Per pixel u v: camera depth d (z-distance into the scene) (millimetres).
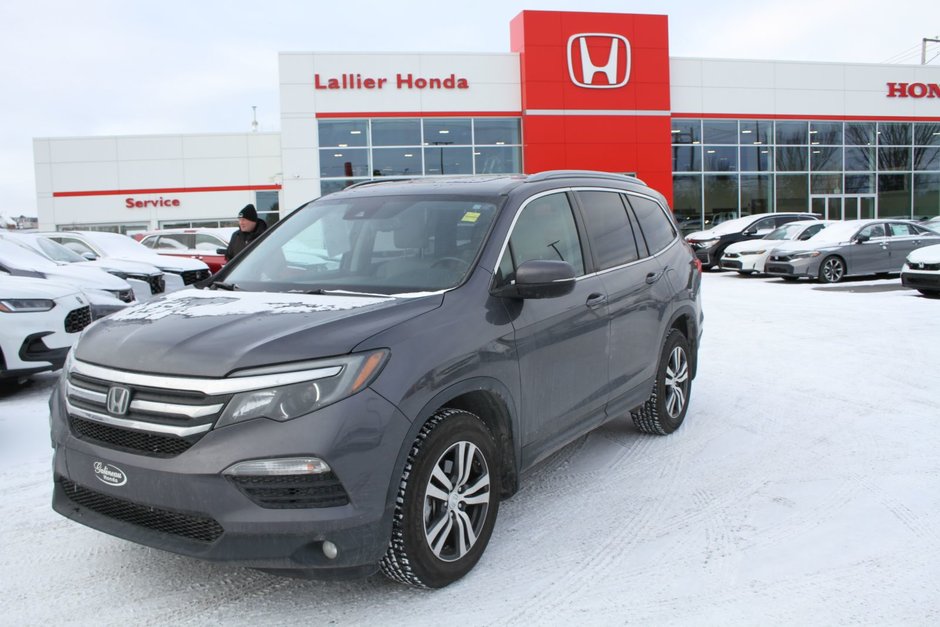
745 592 3045
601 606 2947
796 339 9023
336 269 3705
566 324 3787
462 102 25734
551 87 25859
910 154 30750
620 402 4422
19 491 4324
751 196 28938
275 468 2602
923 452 4777
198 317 3123
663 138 26984
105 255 13133
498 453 3371
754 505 3969
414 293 3312
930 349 8180
